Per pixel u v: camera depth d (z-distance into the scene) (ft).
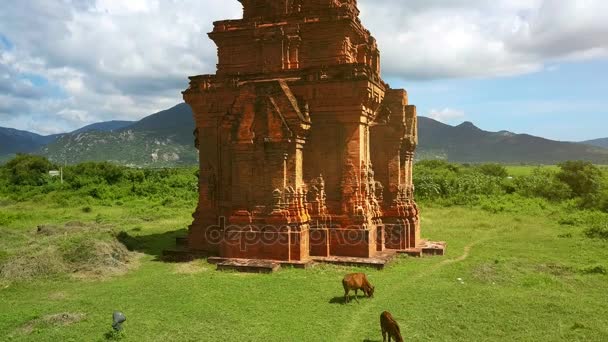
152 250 68.95
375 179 71.15
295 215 57.72
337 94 59.41
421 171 184.55
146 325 35.96
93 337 33.42
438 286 47.55
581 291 46.34
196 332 34.50
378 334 34.06
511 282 49.73
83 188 162.81
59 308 40.52
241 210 59.31
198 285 47.91
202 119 66.44
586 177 145.79
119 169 183.32
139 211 122.01
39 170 198.29
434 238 81.00
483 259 62.54
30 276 51.31
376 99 63.62
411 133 73.26
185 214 117.19
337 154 60.75
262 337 33.53
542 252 67.92
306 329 35.12
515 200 135.23
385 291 45.65
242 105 59.52
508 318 37.50
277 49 64.75
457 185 153.89
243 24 67.26
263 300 42.52
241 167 59.67
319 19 63.77
